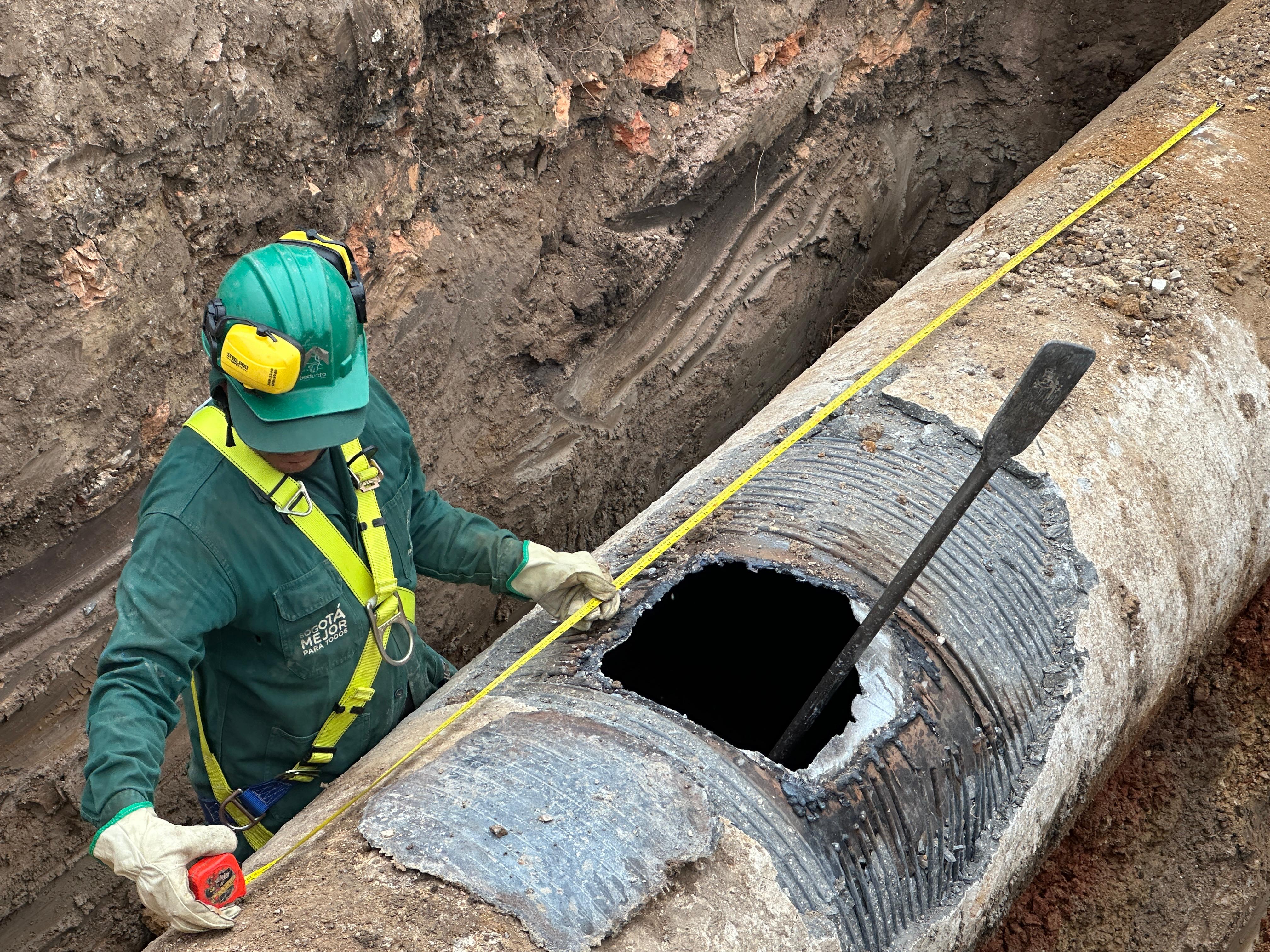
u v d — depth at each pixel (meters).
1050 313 2.98
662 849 1.74
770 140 4.19
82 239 2.55
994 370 2.76
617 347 4.04
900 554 2.27
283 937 1.61
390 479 2.18
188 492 1.90
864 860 1.93
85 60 2.46
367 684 2.18
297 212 3.05
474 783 1.85
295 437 1.85
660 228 4.00
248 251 3.00
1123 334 2.95
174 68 2.62
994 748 2.15
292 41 2.85
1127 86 4.86
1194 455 2.80
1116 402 2.77
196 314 2.93
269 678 2.09
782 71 4.19
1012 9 4.84
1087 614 2.38
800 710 2.31
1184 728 3.44
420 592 3.67
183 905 1.64
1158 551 2.62
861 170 4.65
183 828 1.70
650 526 2.56
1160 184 3.40
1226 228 3.25
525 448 3.84
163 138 2.64
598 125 3.77
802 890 1.83
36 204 2.45
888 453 2.54
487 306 3.61
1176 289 3.07
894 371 2.80
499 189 3.57
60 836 2.94
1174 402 2.84
